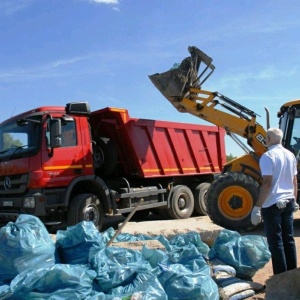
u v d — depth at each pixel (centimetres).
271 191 502
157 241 568
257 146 1052
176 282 415
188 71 1102
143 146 1166
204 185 1390
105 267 435
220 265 510
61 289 382
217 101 1097
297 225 1070
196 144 1368
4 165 995
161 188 1229
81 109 1012
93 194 1016
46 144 948
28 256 427
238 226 948
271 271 579
